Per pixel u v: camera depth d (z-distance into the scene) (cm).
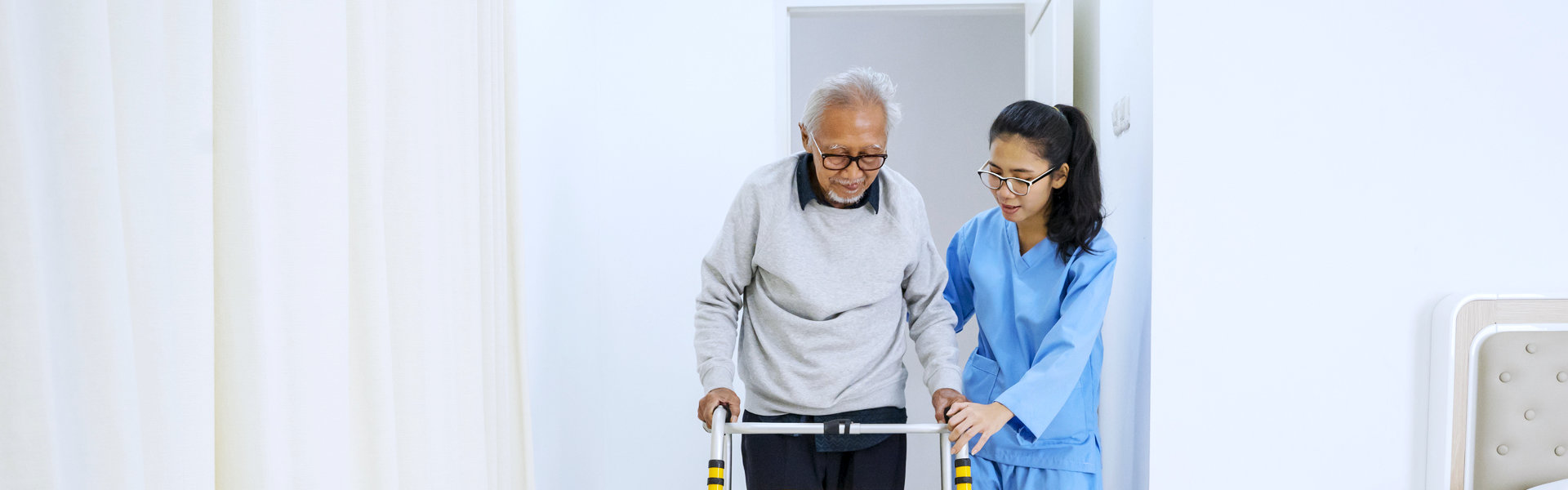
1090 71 261
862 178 170
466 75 137
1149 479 193
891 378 184
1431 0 189
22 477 61
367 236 108
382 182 112
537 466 227
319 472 95
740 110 309
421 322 120
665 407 315
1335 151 189
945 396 175
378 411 110
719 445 164
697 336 186
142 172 73
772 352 181
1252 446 192
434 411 122
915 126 418
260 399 85
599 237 305
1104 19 243
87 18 65
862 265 179
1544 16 188
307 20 94
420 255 120
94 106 65
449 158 130
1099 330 184
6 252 59
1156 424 192
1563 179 190
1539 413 189
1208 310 190
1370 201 190
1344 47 189
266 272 90
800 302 179
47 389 62
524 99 217
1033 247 194
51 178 64
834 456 187
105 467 67
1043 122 177
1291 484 192
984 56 415
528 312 220
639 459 317
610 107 311
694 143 310
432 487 122
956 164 417
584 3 285
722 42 310
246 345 84
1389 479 192
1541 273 190
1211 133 189
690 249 311
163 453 74
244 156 84
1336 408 192
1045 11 271
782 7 314
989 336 200
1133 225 213
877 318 182
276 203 91
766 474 186
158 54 73
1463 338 187
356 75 107
